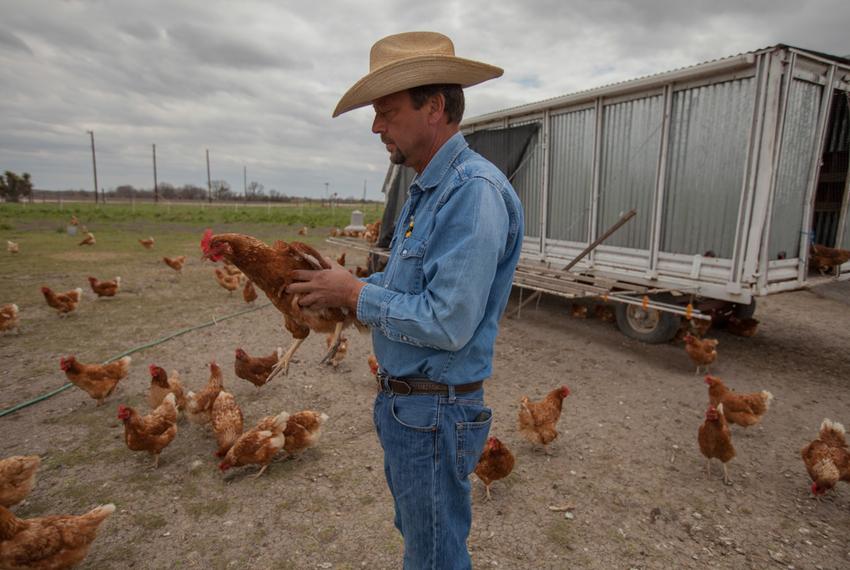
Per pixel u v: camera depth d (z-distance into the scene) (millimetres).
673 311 6324
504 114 9445
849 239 7297
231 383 6082
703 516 3646
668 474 4203
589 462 4395
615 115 7641
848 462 3811
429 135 1760
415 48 1807
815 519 3631
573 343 7762
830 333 8273
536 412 4504
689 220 6785
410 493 1821
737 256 6145
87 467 4203
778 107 5684
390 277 1798
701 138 6523
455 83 1730
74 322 8641
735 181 6203
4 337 7754
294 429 4297
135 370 6422
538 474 4207
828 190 7336
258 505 3723
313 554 3213
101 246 18844
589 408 5488
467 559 1896
